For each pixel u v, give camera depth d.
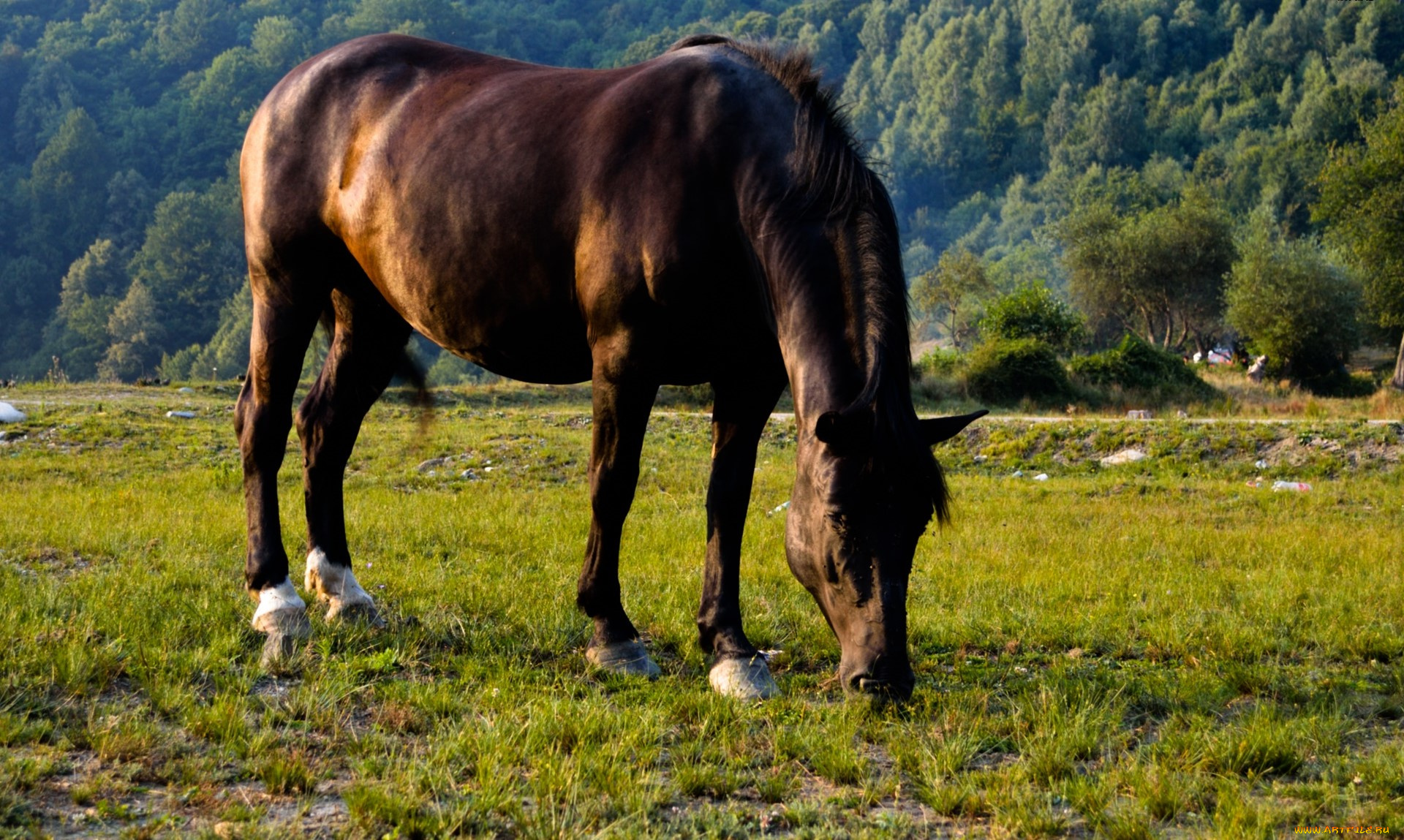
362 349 5.84
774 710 4.15
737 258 4.39
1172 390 29.30
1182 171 128.25
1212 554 8.44
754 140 4.34
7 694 3.87
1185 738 3.84
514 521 9.08
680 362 4.52
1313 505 11.96
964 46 185.50
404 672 4.59
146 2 166.62
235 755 3.55
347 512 9.41
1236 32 175.25
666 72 4.60
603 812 3.18
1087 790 3.37
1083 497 12.73
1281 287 43.44
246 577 5.23
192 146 131.88
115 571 6.18
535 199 4.64
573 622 5.33
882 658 3.70
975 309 67.44
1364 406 25.92
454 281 4.92
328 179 5.42
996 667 5.03
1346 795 3.45
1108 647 5.36
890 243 4.02
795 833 3.12
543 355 5.03
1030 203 140.38
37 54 148.12
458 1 192.00
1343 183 39.12
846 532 3.73
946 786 3.40
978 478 14.29
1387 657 5.20
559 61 188.50
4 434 14.73
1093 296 55.44
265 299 5.64
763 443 17.30
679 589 6.29
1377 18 157.12
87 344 99.06
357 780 3.29
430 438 15.27
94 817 3.06
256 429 5.48
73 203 116.81
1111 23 182.62
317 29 164.75
